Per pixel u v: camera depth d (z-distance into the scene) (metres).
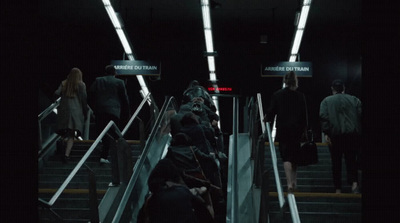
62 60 23.16
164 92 31.17
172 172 5.73
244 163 10.16
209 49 21.17
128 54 21.86
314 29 23.31
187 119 8.09
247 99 16.09
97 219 6.42
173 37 25.20
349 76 25.48
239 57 27.66
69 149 9.80
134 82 30.23
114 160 8.04
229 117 32.78
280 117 7.93
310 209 7.34
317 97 29.52
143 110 20.41
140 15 22.86
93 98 10.16
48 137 10.85
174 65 28.58
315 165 9.87
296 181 8.32
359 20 21.95
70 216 7.09
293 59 21.88
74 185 8.77
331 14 21.73
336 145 8.20
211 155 7.98
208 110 10.69
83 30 23.73
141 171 8.54
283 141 7.90
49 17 21.94
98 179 8.96
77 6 21.33
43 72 20.61
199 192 6.54
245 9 21.94
